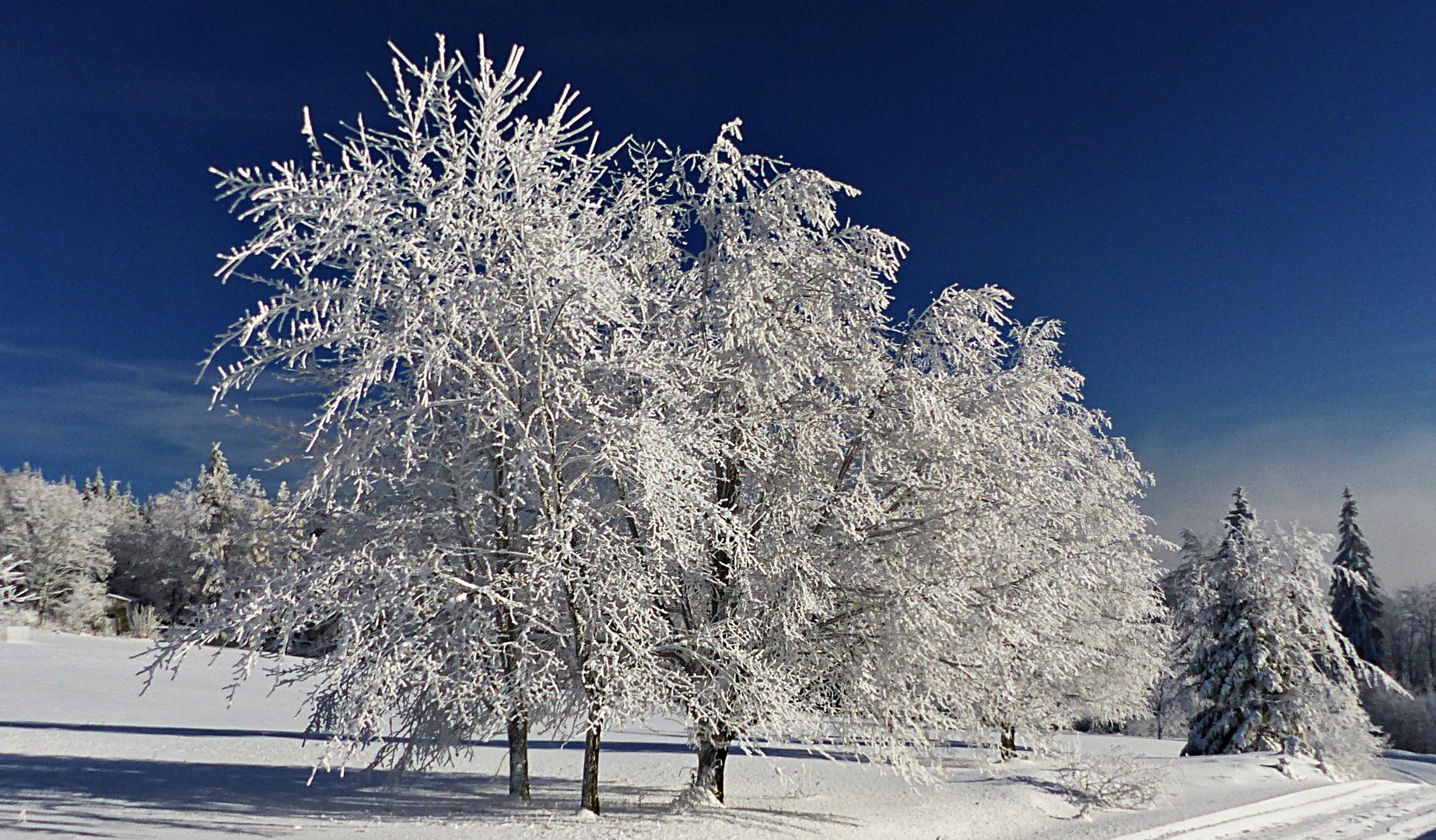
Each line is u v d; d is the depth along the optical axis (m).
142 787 12.49
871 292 12.34
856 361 12.22
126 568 66.81
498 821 10.75
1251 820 15.67
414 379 10.04
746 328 11.68
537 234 9.83
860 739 12.08
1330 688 29.22
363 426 9.95
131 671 38.69
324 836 9.53
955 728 12.59
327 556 10.89
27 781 12.51
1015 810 14.99
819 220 12.59
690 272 13.01
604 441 10.20
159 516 68.38
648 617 10.57
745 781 16.47
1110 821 14.77
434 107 10.02
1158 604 25.72
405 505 11.55
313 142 8.89
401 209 9.55
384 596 9.88
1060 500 13.29
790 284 12.30
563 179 11.27
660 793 14.34
